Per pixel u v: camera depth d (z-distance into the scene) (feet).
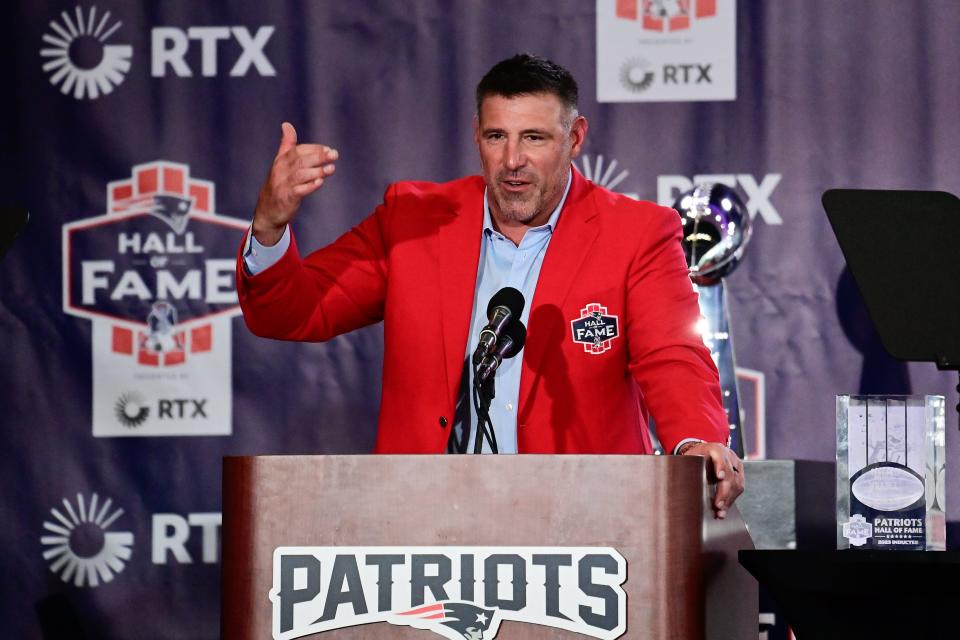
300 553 21.53
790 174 45.65
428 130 46.26
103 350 46.03
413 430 30.66
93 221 46.32
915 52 45.65
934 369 44.78
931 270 27.50
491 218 32.45
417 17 46.52
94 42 46.68
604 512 21.47
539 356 30.48
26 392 45.93
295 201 27.55
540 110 30.12
